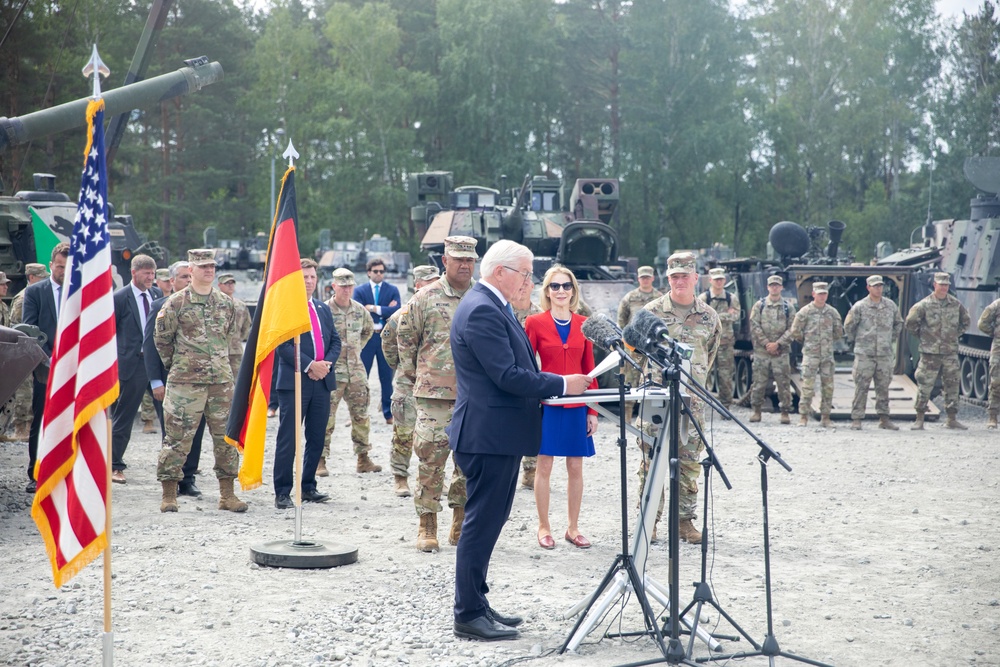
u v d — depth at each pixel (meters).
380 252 34.81
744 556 7.35
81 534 4.45
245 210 53.34
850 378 17.20
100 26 42.22
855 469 11.09
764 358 15.31
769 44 51.56
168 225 52.19
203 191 53.44
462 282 7.51
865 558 7.28
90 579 6.54
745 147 46.03
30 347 6.67
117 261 17.08
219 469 8.70
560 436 7.43
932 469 11.12
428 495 7.39
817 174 49.19
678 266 7.73
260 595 6.23
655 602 6.02
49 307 9.88
